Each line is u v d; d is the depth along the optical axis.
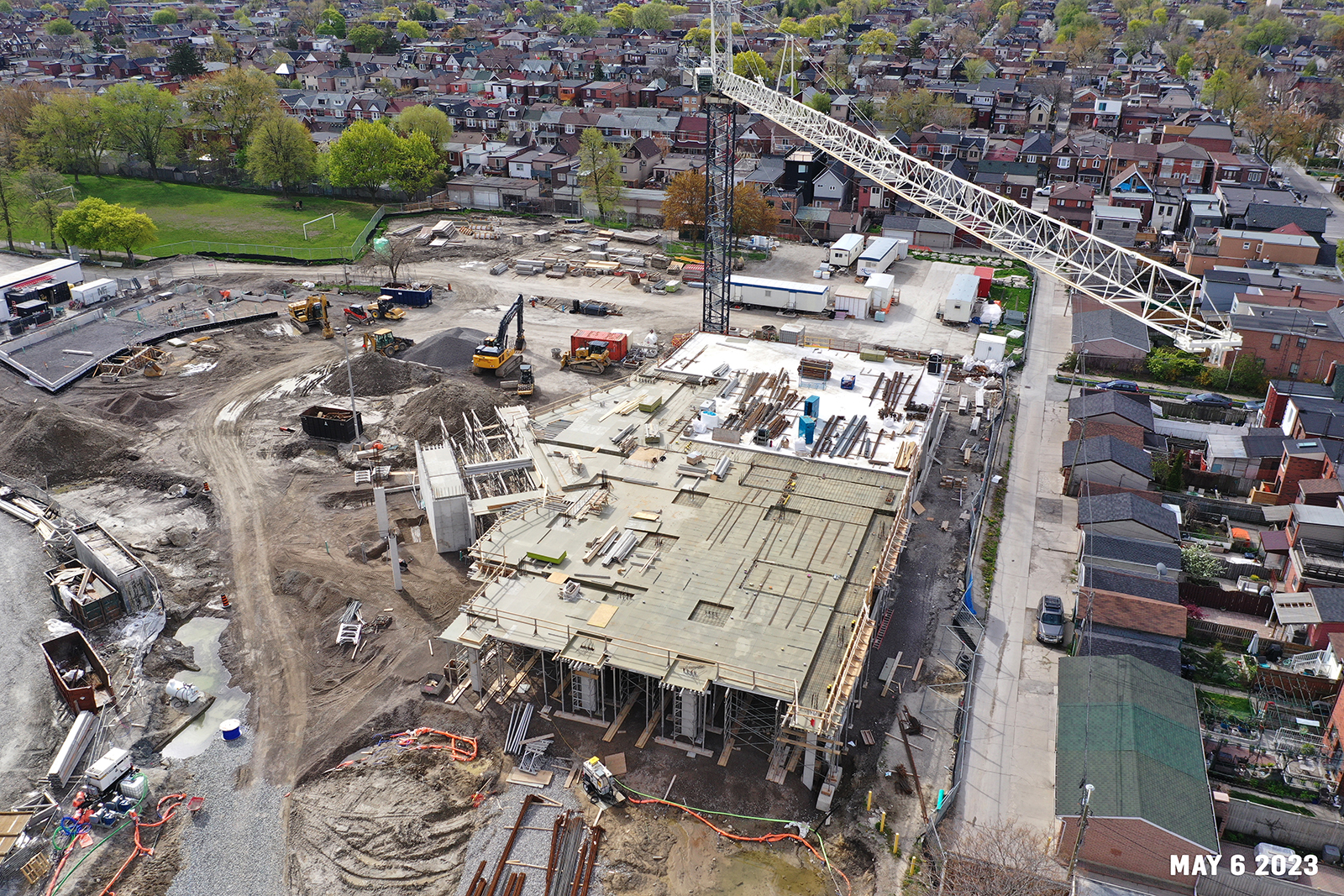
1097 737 44.91
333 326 103.56
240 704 51.56
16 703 51.34
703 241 133.00
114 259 124.88
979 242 134.75
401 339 97.06
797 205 142.50
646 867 41.94
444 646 55.44
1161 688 48.41
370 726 49.50
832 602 51.69
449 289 115.94
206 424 82.31
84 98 167.88
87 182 161.12
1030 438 81.62
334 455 77.50
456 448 71.31
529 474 65.00
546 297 113.50
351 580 61.31
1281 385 78.62
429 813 44.50
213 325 102.56
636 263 124.12
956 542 66.25
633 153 163.12
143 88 166.00
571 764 47.12
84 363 91.38
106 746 48.38
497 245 133.00
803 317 108.69
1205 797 42.16
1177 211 137.00
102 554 60.31
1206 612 58.59
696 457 66.00
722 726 49.22
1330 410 70.88
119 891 40.88
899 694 52.41
